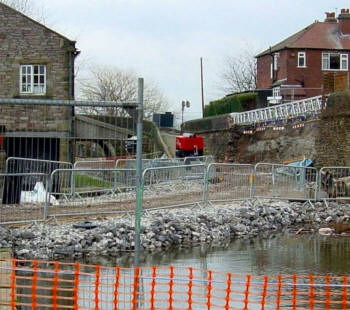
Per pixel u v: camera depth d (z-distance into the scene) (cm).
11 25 3491
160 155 4991
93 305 1175
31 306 1141
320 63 6806
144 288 1334
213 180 2592
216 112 6875
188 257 1834
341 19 6950
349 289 1415
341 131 4281
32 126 3319
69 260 1767
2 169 3156
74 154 3353
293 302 1153
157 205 2377
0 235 1855
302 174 2783
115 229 1978
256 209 2472
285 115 5000
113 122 2259
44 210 2042
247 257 1831
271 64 7175
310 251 1933
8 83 3488
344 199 2742
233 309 1185
